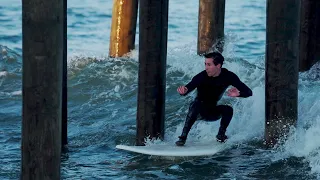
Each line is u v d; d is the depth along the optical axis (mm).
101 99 44719
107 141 36719
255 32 71312
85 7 82625
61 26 25188
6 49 55500
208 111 34156
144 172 31703
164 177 31062
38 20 24672
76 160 33688
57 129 25438
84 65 50500
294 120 33344
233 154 33500
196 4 85500
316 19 47812
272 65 32875
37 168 25391
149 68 34219
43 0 24625
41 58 24844
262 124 36625
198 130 36375
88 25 74062
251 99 38719
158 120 34781
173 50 52938
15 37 68938
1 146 35906
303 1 48031
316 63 47844
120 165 32781
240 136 35375
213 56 33250
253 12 81750
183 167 32156
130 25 53812
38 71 24906
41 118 25172
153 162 32969
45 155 25344
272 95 33188
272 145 33594
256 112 37781
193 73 47844
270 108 33375
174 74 47594
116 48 53938
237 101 39281
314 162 31859
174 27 72812
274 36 32562
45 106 25109
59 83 25312
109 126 39312
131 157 33844
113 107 43281
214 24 48938
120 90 46094
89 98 44969
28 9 24688
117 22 53812
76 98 45031
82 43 65938
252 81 45594
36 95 25016
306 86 42906
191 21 75875
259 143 34500
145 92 34531
